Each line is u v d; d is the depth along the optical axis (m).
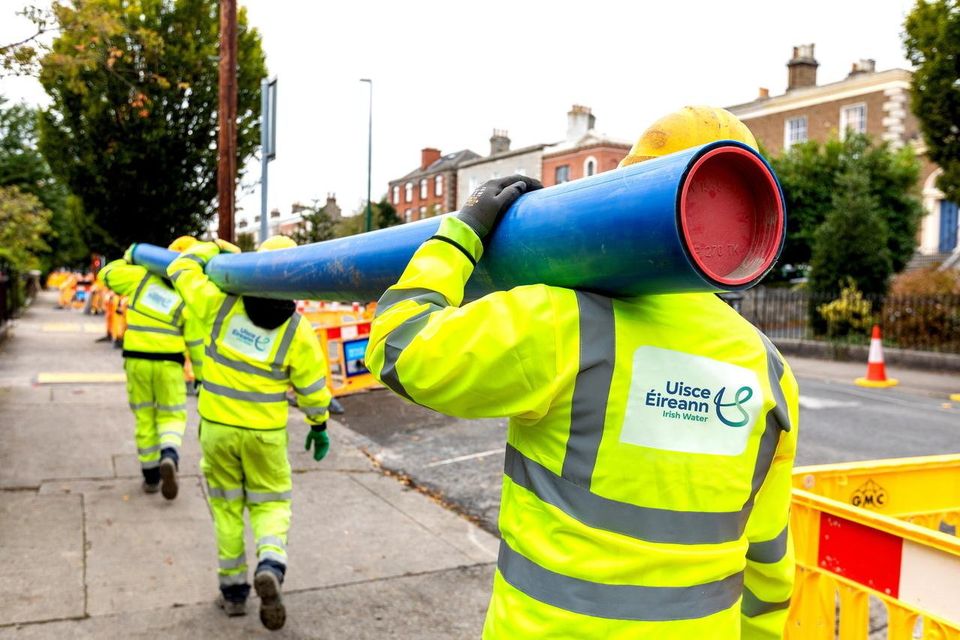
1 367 11.98
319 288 2.40
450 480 6.33
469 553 4.69
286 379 3.76
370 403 9.77
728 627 1.49
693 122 1.58
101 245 17.81
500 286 1.70
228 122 10.36
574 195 1.43
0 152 27.95
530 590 1.48
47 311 28.22
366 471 6.56
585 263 1.39
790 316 17.77
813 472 2.90
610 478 1.43
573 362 1.41
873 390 11.40
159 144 16.30
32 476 5.89
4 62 7.52
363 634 3.61
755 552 1.69
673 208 1.21
